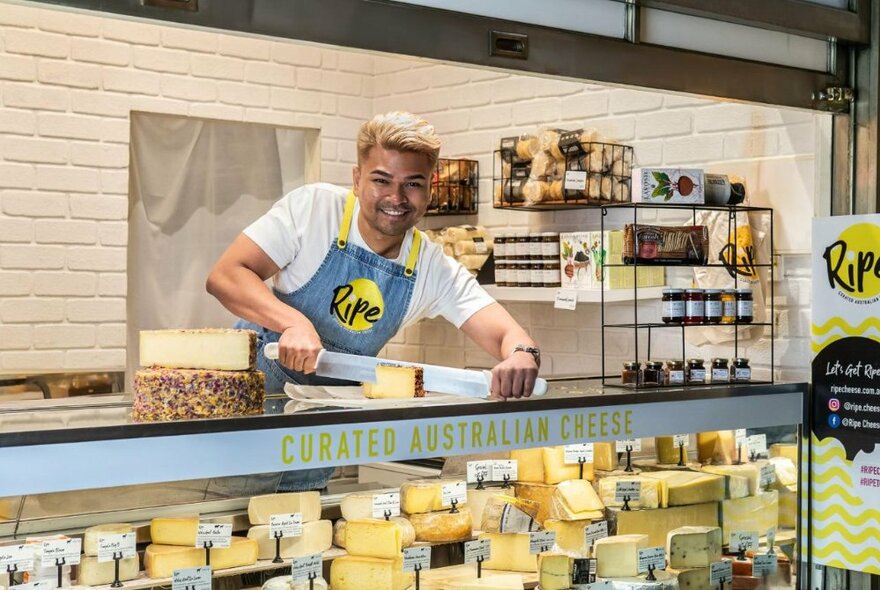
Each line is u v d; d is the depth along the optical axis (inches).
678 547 94.9
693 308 105.0
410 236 111.3
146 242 186.7
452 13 85.5
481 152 180.5
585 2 93.3
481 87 180.4
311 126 199.3
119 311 181.3
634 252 103.1
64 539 68.3
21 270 172.4
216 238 193.0
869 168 109.7
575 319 161.5
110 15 70.2
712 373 106.2
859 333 103.0
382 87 204.5
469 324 111.6
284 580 77.2
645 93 147.9
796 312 125.0
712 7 99.3
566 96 163.0
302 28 77.9
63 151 175.3
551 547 88.5
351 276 110.0
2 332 170.9
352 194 110.3
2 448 63.8
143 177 185.8
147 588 71.7
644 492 93.2
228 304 100.9
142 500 71.2
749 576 100.8
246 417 73.7
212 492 73.8
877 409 101.7
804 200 123.9
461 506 85.3
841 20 107.7
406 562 81.6
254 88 192.9
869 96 109.9
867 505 103.0
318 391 94.1
